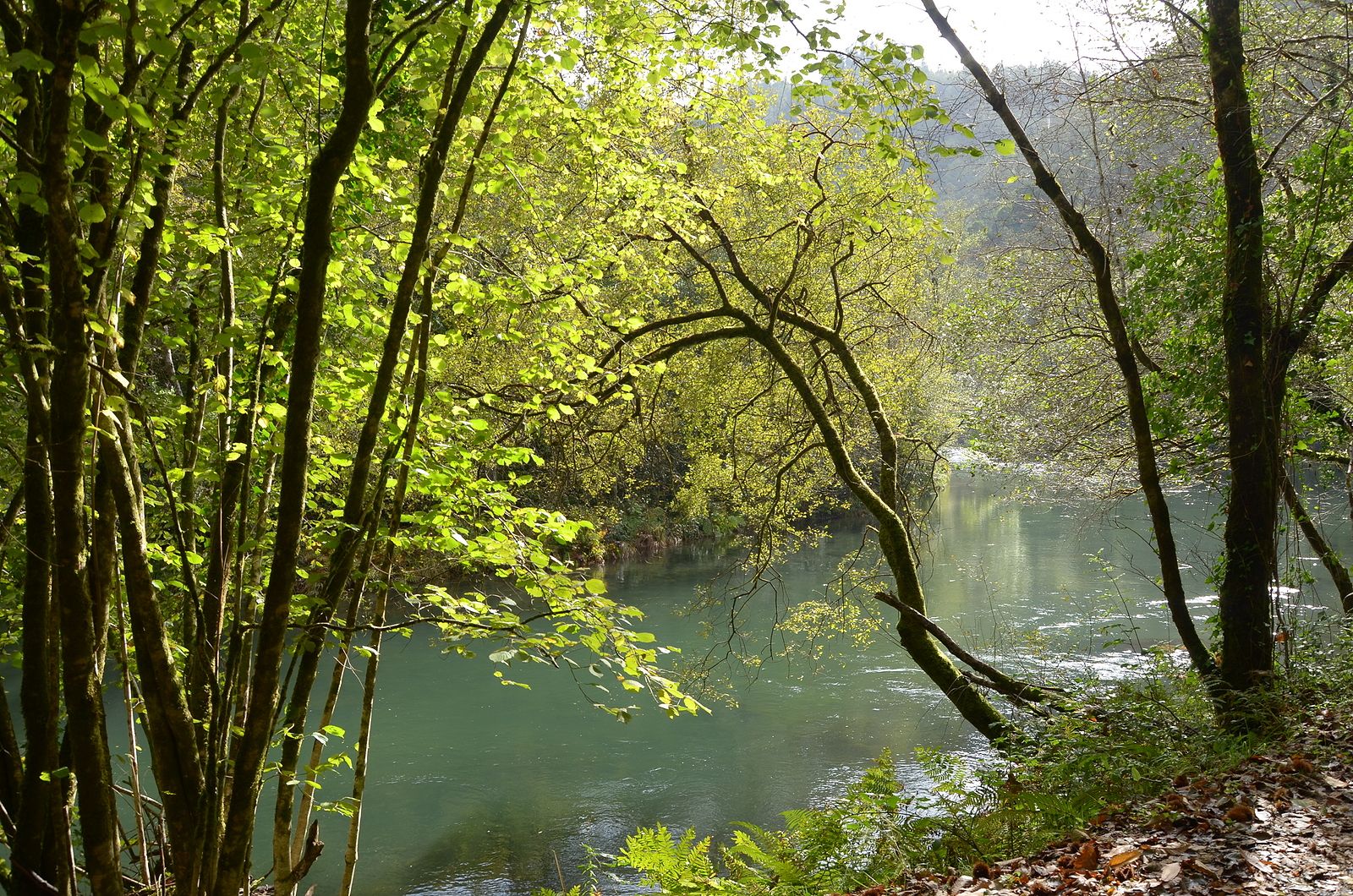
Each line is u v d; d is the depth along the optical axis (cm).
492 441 539
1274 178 841
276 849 390
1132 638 1379
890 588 1612
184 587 407
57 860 371
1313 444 1019
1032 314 1133
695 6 632
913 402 1419
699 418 1302
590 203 838
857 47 512
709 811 973
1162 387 895
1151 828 461
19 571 490
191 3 386
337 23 569
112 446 325
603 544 2266
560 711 1283
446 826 950
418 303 543
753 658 1517
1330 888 365
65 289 291
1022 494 1227
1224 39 750
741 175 1098
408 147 605
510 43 441
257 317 559
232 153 521
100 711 331
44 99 348
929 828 546
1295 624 848
